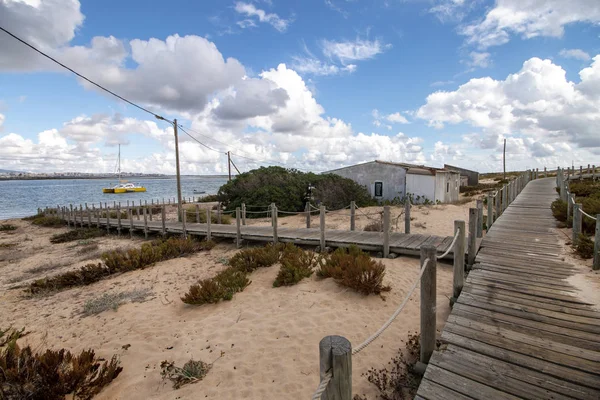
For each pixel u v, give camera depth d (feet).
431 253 11.88
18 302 27.50
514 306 15.46
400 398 11.24
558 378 10.13
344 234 37.14
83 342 18.43
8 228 81.71
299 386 12.78
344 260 23.88
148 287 28.19
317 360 14.38
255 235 40.86
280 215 74.54
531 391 9.60
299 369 13.85
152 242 51.83
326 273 24.30
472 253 22.44
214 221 65.87
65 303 26.07
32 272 39.55
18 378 12.25
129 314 21.95
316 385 12.75
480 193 97.81
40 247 57.16
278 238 38.70
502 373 10.49
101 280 32.37
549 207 49.03
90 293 28.12
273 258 29.89
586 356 11.16
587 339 12.30
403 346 14.69
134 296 25.57
